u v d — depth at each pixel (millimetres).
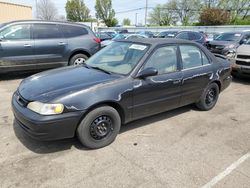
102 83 3430
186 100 4605
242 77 8555
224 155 3447
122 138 3820
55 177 2857
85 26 8367
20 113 3176
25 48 7090
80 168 3041
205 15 41312
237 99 6113
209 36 22828
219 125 4465
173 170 3064
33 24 7234
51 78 3717
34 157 3238
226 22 40594
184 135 4016
